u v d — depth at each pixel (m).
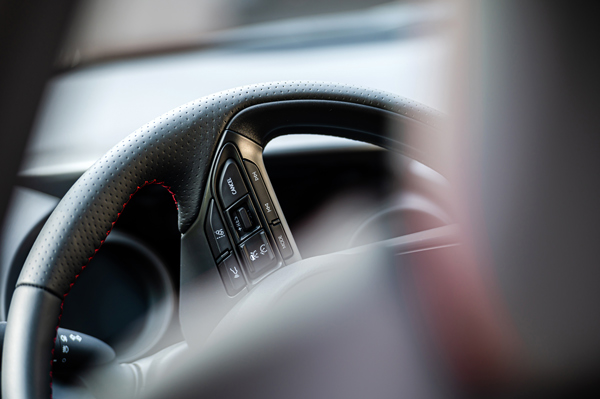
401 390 0.68
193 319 0.71
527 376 0.64
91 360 0.75
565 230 0.59
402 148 0.81
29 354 0.52
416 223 1.70
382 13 2.62
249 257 0.70
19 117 1.71
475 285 0.66
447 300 0.68
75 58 2.41
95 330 1.61
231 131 0.70
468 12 0.62
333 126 0.79
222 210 0.70
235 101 0.71
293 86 0.75
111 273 1.61
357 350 0.69
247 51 2.62
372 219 1.71
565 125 0.57
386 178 1.71
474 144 0.63
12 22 1.72
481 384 0.67
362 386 0.68
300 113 0.76
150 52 2.63
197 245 0.70
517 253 0.62
